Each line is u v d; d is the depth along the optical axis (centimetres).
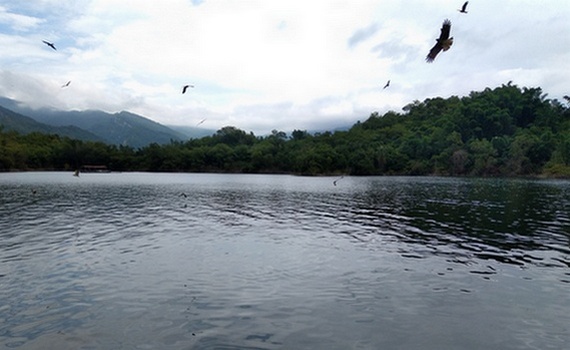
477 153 16800
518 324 1481
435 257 2458
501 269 2191
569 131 17900
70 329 1405
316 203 5666
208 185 9838
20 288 1836
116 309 1591
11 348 1266
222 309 1596
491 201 5916
